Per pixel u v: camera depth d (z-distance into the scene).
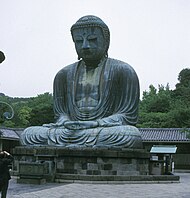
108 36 27.81
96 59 27.28
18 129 48.00
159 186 19.91
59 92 28.42
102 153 21.80
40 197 14.37
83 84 27.31
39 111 63.19
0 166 10.55
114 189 17.80
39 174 19.83
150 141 44.22
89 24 26.98
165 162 27.02
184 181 24.33
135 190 17.52
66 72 28.45
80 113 26.58
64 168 22.27
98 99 26.72
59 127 25.73
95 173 21.77
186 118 54.09
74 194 15.51
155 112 64.12
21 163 20.17
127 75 26.67
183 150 44.59
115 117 25.39
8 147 45.50
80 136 23.92
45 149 22.83
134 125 26.27
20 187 18.06
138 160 23.03
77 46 27.55
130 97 26.47
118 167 22.14
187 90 66.75
